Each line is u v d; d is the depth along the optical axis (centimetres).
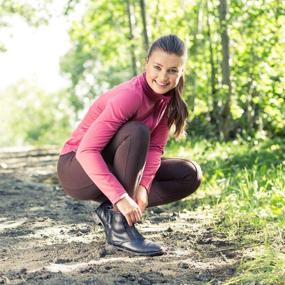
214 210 615
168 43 418
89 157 421
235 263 428
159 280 392
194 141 1295
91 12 2139
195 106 1366
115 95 429
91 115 447
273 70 1036
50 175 1025
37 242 518
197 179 472
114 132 426
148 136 426
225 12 1209
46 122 6169
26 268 429
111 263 425
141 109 429
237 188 690
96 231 551
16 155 1585
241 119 1303
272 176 741
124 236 444
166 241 497
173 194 474
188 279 396
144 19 1561
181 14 1515
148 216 610
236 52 1266
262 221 522
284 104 1031
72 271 411
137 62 1845
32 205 713
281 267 393
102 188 420
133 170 425
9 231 566
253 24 1132
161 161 473
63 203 721
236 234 511
